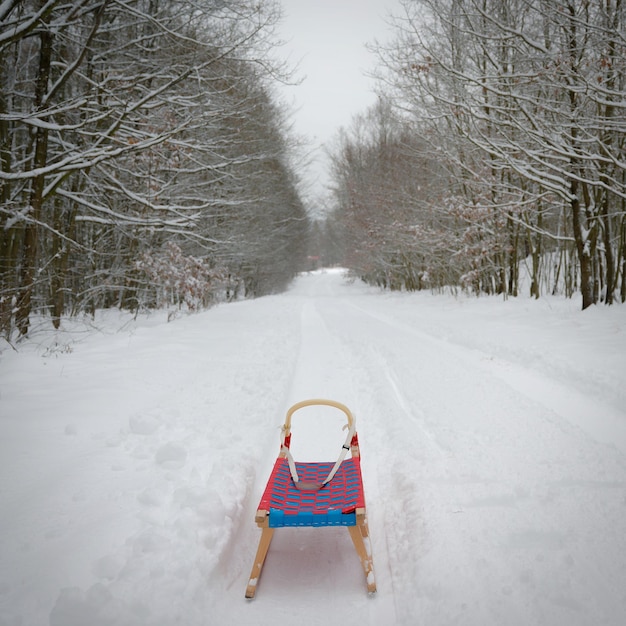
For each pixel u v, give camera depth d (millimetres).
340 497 3527
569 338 10125
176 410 6141
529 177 12883
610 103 10180
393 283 36688
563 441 5145
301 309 23312
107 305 21266
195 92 14438
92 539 3434
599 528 3514
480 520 3680
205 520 3678
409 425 5906
